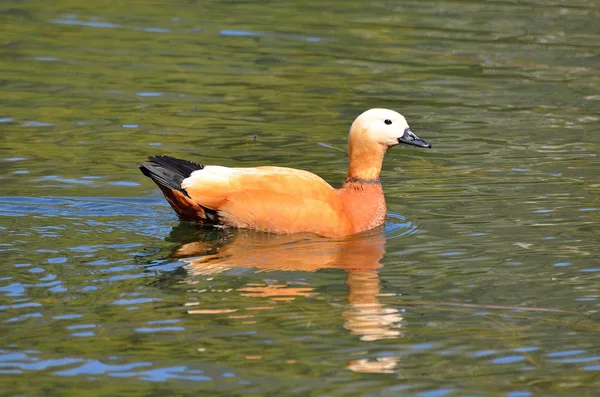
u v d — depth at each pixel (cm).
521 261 1186
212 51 2269
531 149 1702
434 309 1034
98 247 1201
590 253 1213
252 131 1766
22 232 1244
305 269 1148
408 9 2716
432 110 1920
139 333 952
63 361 890
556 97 2022
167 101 1920
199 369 884
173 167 1285
